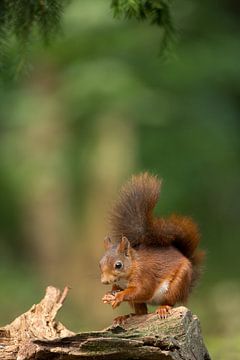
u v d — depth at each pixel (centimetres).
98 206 1816
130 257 652
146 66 1858
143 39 1797
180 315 609
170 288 649
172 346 565
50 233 1830
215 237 1984
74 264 1800
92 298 1609
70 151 1845
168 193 1952
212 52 1930
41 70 1805
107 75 1800
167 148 1972
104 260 653
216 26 1981
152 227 679
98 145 1848
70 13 1678
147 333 584
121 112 1830
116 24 1741
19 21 734
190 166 1978
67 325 1417
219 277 1723
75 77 1800
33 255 1838
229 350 937
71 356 557
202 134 1973
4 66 805
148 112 1842
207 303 1455
